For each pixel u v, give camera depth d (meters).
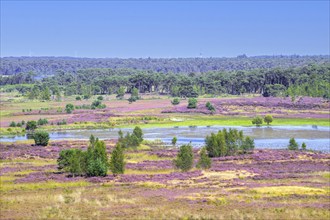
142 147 106.19
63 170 73.38
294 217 39.78
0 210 43.00
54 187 58.50
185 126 160.50
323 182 62.12
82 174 68.12
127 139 103.88
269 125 158.38
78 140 121.31
